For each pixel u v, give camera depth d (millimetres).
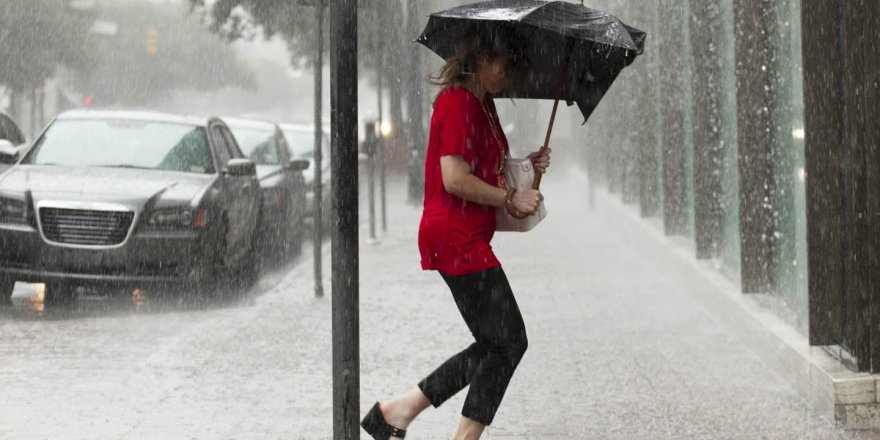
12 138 17188
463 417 5461
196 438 6742
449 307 11586
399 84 33750
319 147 12336
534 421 7117
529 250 16375
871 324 7027
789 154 8906
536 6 5180
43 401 7605
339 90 4453
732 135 10711
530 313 11078
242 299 12227
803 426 6949
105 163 12500
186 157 12750
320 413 7344
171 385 8102
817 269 7371
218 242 12070
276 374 8477
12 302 11648
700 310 11086
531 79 5664
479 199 5281
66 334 10008
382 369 8703
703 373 8391
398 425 5723
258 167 16703
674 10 13742
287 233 16844
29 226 11266
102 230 11336
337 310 4555
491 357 5457
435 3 29531
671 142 13953
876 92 6910
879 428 6922
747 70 9688
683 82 13625
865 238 7039
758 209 9773
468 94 5371
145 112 13469
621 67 5582
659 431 6871
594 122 22984
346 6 4434
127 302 11828
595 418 7180
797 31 8570
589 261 15094
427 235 5414
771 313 9133
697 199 12000
